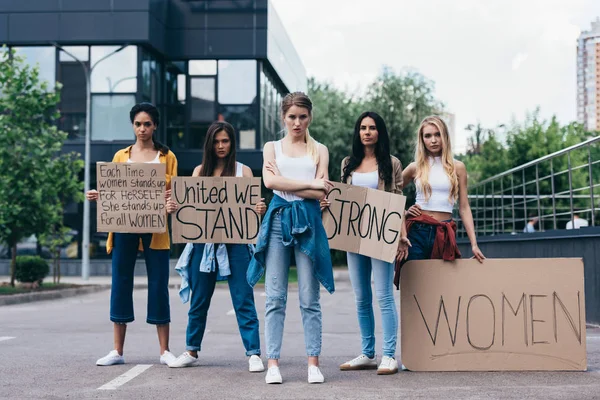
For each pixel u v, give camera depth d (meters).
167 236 6.87
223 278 6.62
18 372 6.41
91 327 11.01
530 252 14.40
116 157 6.97
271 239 6.08
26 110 20.48
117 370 6.52
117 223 6.72
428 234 6.56
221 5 32.41
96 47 31.16
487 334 6.45
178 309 15.17
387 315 6.37
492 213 19.33
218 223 6.59
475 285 6.47
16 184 19.88
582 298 6.44
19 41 31.03
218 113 32.59
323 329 10.81
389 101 38.53
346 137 39.56
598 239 11.28
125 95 30.98
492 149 46.03
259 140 32.44
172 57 32.59
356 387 5.67
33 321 12.21
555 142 41.66
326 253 6.02
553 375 6.20
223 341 9.06
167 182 6.88
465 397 5.27
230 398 5.27
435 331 6.46
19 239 20.84
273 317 6.02
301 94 6.17
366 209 6.41
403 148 37.91
